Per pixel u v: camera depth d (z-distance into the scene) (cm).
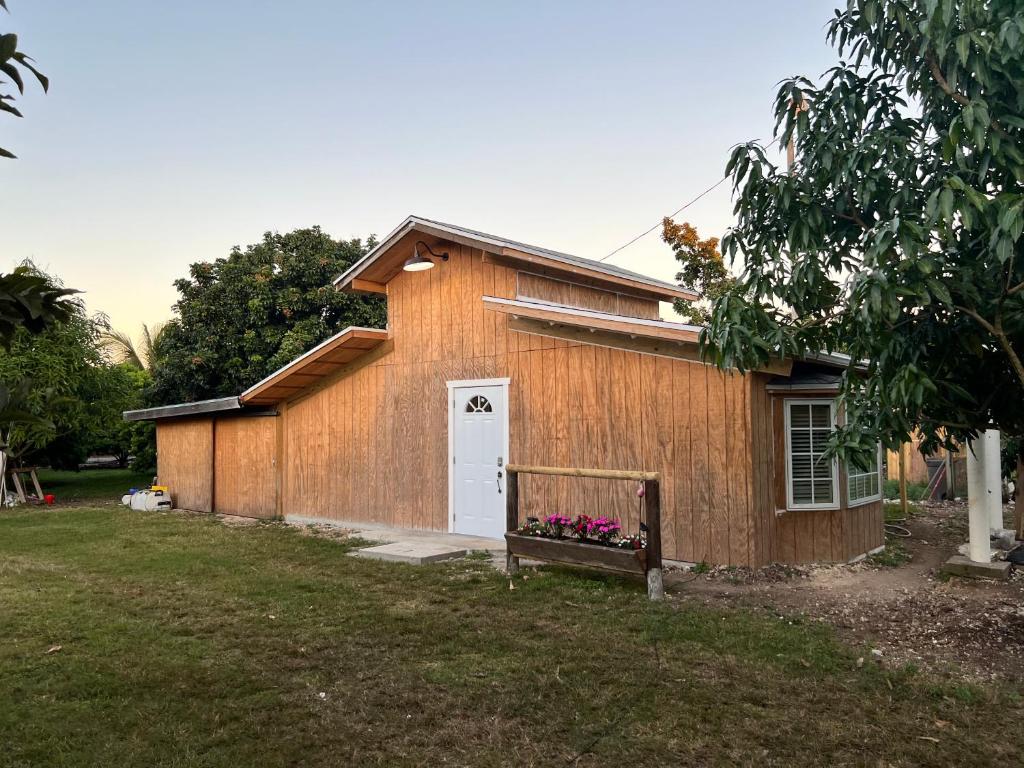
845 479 786
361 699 414
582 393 868
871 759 340
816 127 500
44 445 1552
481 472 974
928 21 394
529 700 411
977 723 380
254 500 1294
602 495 841
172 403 1967
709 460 758
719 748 352
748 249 524
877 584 694
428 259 1005
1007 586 675
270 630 552
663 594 639
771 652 491
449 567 784
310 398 1215
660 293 1207
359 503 1123
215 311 1869
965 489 1386
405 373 1075
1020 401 489
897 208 451
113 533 1080
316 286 1894
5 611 608
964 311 420
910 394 414
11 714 392
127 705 405
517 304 878
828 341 528
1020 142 416
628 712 394
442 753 349
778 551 772
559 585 682
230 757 343
